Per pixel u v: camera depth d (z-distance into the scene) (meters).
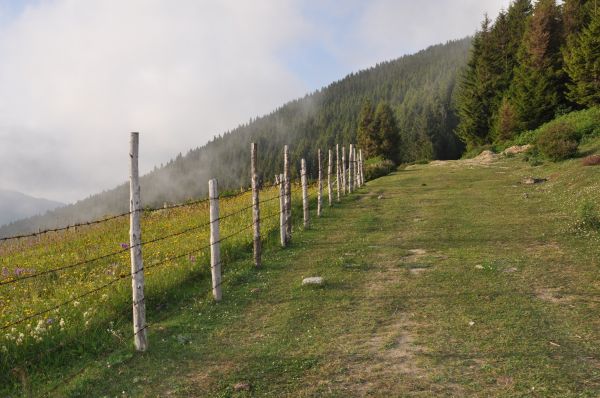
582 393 4.80
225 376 5.79
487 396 4.87
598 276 9.22
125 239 17.27
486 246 12.52
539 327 6.80
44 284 11.20
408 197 23.94
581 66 39.53
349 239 14.66
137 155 6.76
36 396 5.52
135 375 5.96
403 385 5.24
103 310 8.28
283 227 13.98
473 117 59.47
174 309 8.95
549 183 23.16
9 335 6.87
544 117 46.88
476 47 62.06
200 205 25.25
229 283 10.31
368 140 75.69
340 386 5.31
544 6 50.22
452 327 6.97
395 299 8.52
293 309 8.34
